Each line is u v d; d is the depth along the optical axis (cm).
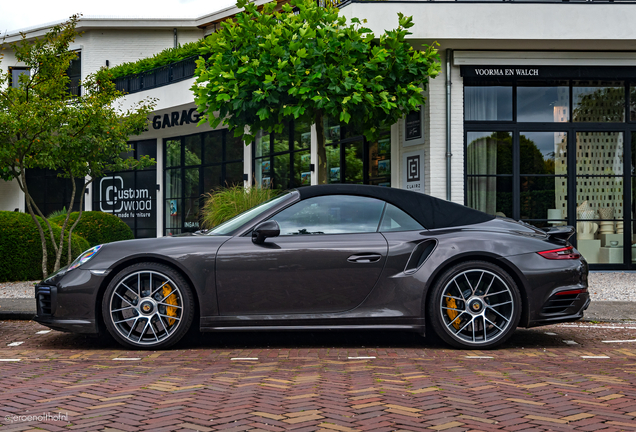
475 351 462
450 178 1086
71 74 2080
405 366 403
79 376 373
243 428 262
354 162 1277
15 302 742
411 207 482
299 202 481
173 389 337
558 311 468
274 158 1570
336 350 466
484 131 1123
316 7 856
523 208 1127
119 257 461
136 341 462
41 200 2247
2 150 870
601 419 277
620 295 825
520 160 1128
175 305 460
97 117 933
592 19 1045
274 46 808
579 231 1131
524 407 297
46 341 514
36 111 868
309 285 454
